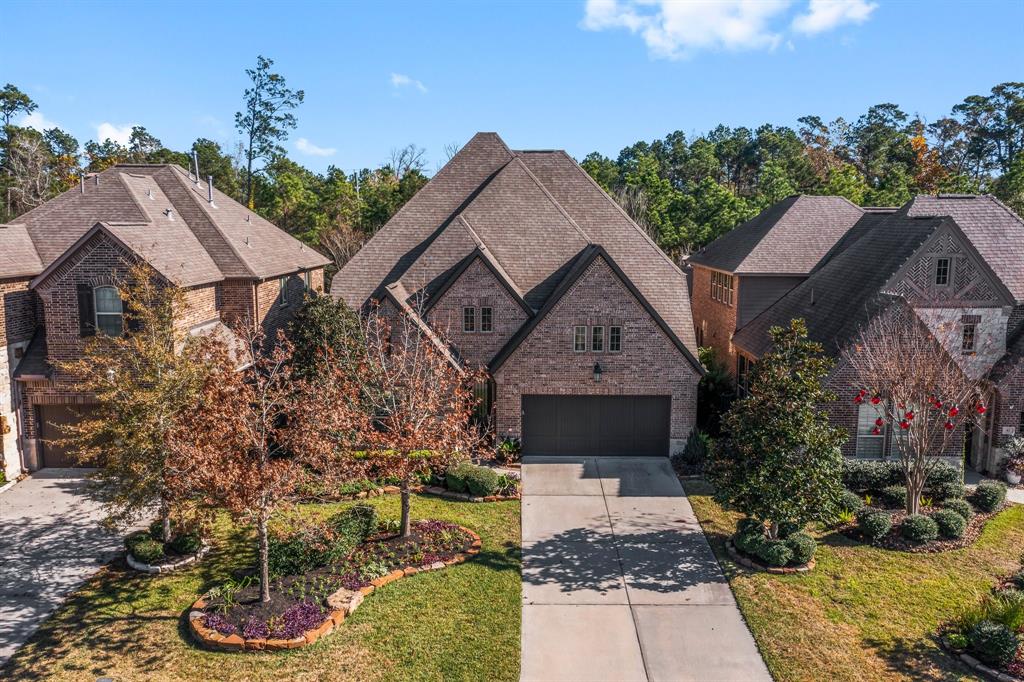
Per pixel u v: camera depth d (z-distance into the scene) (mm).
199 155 71750
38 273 23734
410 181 57625
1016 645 13266
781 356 17500
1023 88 96125
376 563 16844
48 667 13266
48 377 23141
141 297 20125
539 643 14289
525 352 25000
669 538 19062
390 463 17594
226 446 14289
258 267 28297
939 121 100375
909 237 24281
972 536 19000
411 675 13078
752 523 18172
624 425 25578
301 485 15492
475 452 24844
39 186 69625
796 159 80938
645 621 15094
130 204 26297
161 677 12961
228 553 17812
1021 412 23641
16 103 79500
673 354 24953
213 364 15953
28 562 17469
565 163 31188
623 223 29703
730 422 18156
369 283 28938
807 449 17141
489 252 27828
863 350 21391
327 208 59500
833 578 16781
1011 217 27281
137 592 15992
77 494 21969
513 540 18781
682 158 99812
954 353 21609
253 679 12906
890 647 14055
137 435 16141
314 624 14305
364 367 19531
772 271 31156
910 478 19609
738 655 13914
